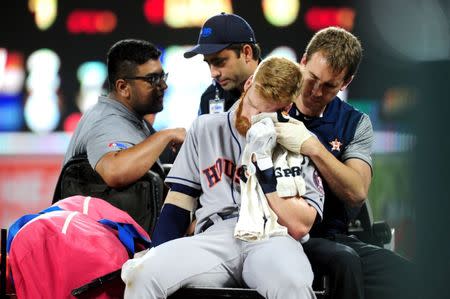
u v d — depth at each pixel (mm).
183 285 10500
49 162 40281
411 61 9078
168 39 43062
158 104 14500
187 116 41594
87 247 10906
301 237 10773
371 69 40500
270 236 10570
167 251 10438
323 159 11031
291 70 10586
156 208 13039
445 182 7621
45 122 44062
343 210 12586
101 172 13141
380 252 12055
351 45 12141
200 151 11242
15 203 31594
